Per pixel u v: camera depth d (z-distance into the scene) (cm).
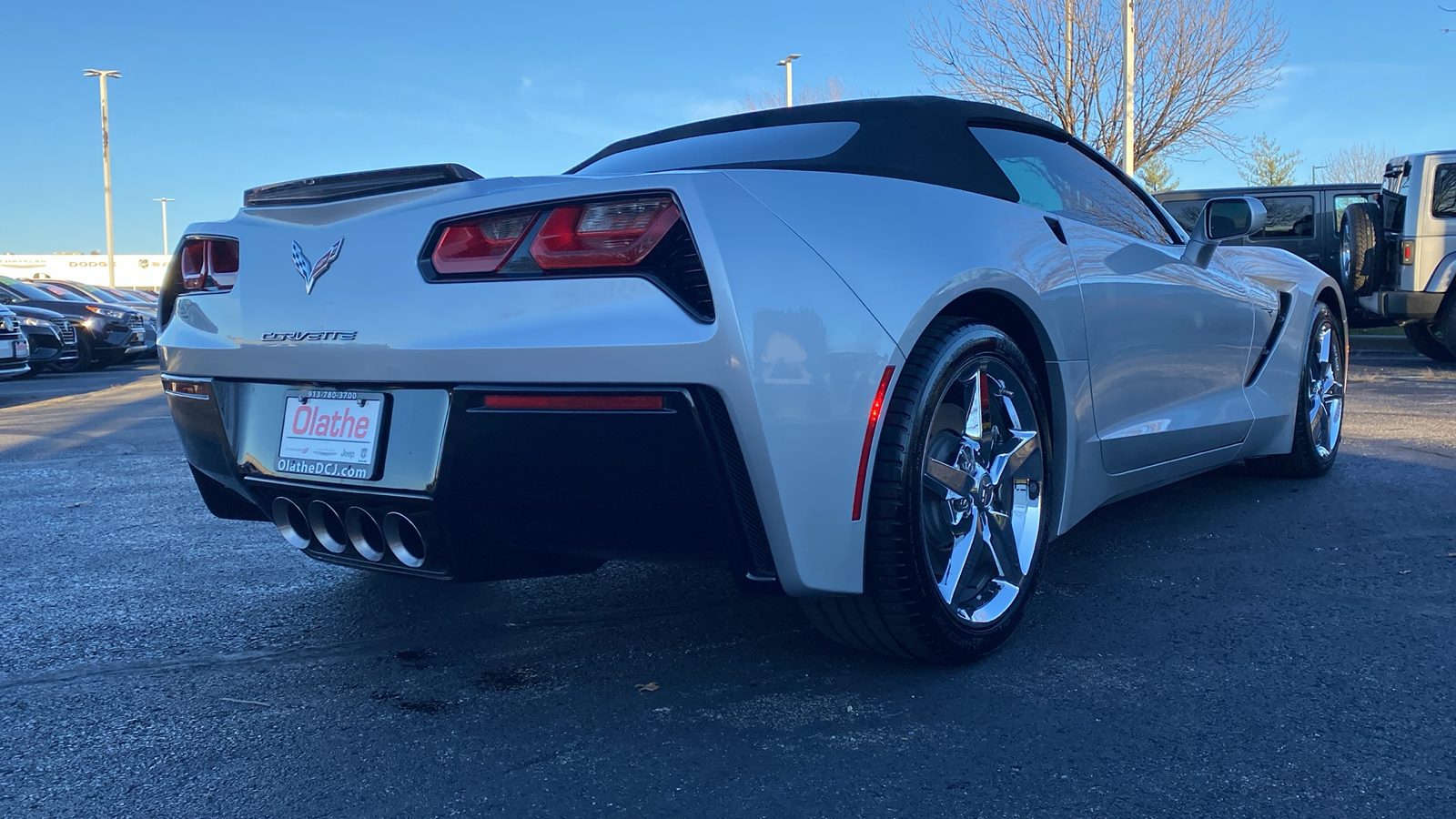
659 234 166
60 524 364
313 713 193
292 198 211
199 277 226
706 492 167
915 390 188
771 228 172
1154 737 174
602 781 163
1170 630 227
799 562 174
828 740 176
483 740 179
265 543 333
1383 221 981
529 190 177
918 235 196
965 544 209
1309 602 245
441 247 183
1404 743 170
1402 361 980
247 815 154
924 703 190
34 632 243
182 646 232
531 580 282
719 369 162
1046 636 225
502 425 173
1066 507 240
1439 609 236
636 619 245
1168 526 322
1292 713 182
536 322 171
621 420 166
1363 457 430
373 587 278
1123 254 263
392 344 183
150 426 682
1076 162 282
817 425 173
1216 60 1652
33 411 814
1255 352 342
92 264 6425
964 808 152
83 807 158
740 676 206
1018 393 221
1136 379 268
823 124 240
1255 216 297
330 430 197
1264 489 375
